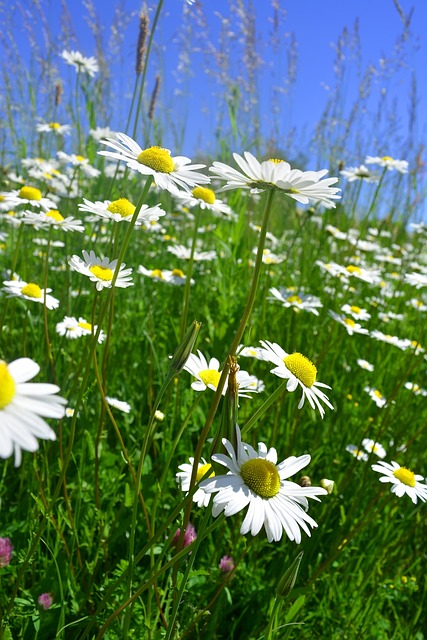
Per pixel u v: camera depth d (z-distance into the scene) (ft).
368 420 1.74
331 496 1.37
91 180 2.51
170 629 0.74
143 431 1.43
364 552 1.36
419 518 1.42
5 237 2.47
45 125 2.54
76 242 2.06
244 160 0.75
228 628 1.14
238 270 2.09
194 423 1.49
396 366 2.09
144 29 1.26
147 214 1.14
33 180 2.43
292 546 1.30
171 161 0.86
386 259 2.83
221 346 1.81
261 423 1.53
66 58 2.33
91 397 1.48
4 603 0.94
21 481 1.18
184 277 2.04
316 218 2.83
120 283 1.05
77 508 1.06
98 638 0.79
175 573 0.89
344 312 2.04
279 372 0.84
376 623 1.24
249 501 0.66
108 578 1.08
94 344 0.89
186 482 0.91
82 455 1.13
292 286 2.27
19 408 0.52
